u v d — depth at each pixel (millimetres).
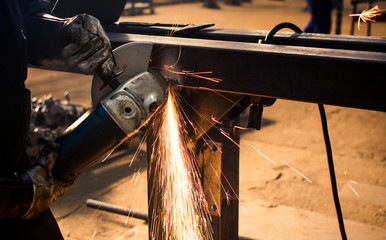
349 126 4352
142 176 3174
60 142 939
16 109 915
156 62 1041
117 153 3572
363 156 3604
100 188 3000
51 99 3688
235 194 1358
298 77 845
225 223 1383
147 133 1221
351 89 791
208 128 1178
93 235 2414
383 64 743
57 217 2607
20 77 914
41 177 913
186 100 1148
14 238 985
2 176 917
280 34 1174
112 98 907
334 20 11383
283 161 3500
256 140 3990
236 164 1314
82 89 5746
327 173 3273
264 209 2545
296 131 4227
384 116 4602
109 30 1357
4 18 884
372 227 2359
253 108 1215
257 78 899
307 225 2367
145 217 2391
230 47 924
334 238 2238
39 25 1015
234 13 13508
